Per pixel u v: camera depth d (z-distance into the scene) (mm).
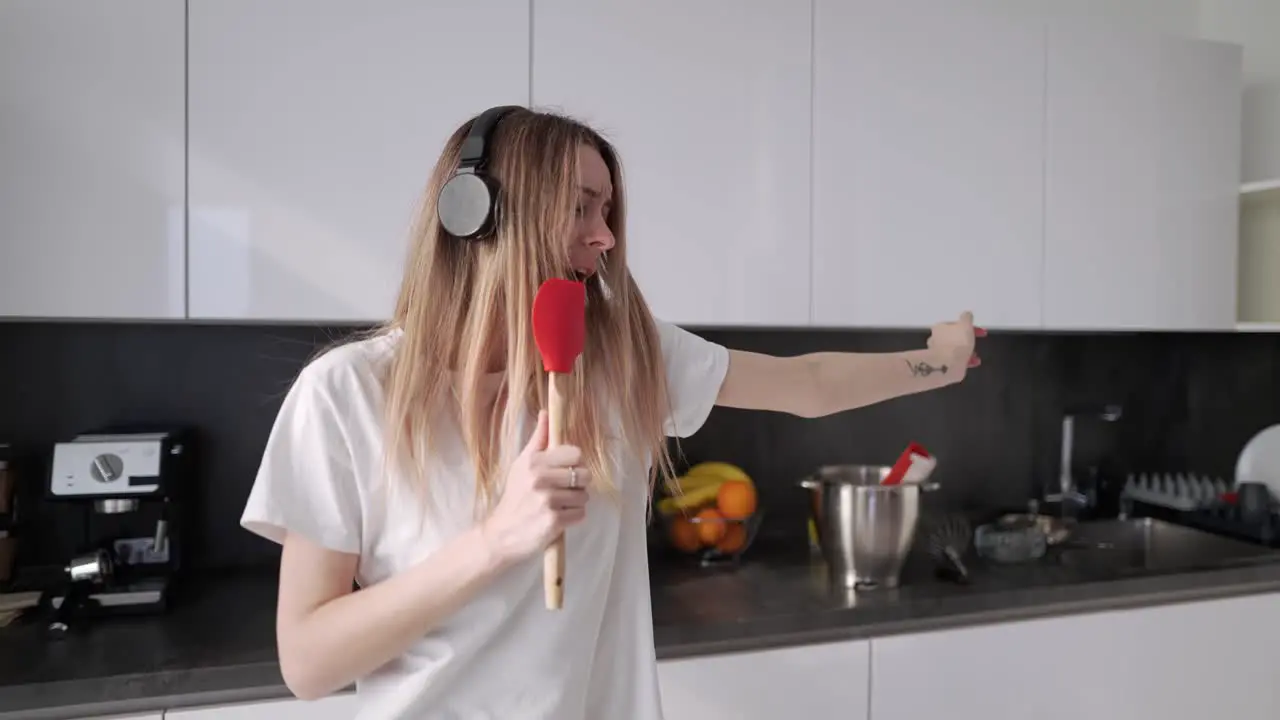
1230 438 2504
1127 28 2371
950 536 1964
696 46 1705
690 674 1456
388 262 1568
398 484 844
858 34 1798
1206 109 2053
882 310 1834
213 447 1818
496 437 874
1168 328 2039
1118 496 2393
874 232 1821
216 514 1822
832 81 1785
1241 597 1816
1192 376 2459
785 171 1761
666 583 1738
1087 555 2023
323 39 1527
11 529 1623
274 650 1362
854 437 2195
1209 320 2072
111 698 1249
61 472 1504
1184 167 2039
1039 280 1938
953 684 1608
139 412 1785
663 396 1024
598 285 954
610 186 938
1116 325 2000
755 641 1506
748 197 1742
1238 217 2094
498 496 851
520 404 834
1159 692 1748
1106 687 1710
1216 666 1789
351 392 850
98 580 1530
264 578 1762
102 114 1451
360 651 789
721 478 1906
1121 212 1991
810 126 1773
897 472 1733
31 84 1425
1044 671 1666
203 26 1479
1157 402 2432
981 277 1896
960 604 1630
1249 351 2514
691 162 1708
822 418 2170
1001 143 1896
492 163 857
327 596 845
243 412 1831
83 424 1758
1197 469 2469
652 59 1682
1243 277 2291
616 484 946
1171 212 2031
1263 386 2533
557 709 898
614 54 1662
